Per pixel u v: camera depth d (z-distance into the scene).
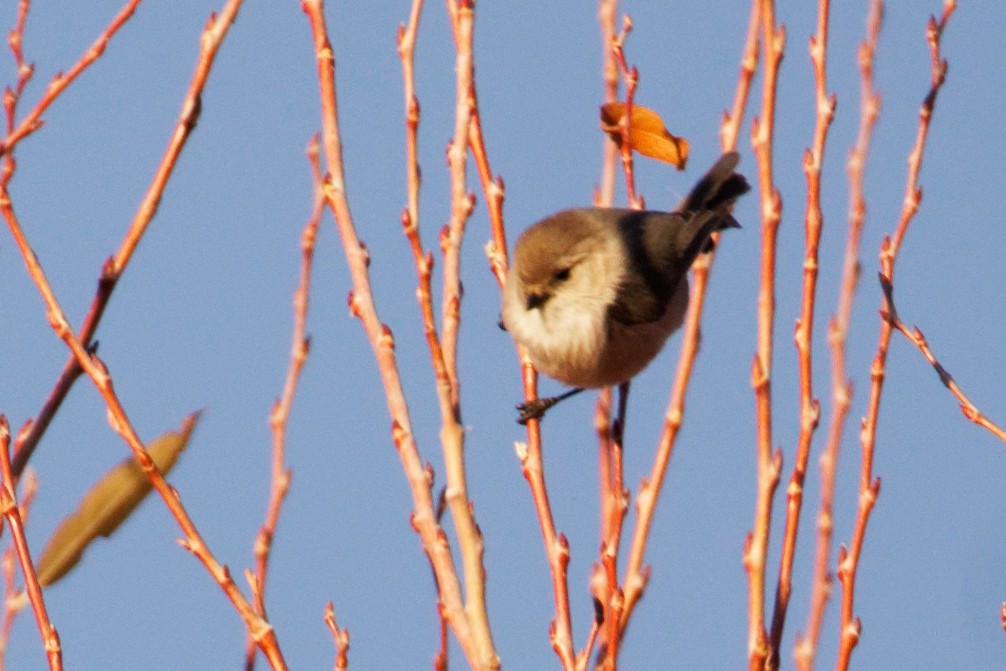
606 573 6.52
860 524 6.95
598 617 6.59
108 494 6.89
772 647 6.48
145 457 6.05
